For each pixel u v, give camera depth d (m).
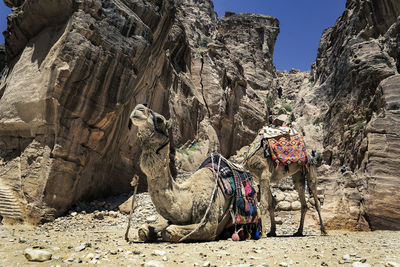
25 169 8.44
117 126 10.42
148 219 8.81
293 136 7.29
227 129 20.14
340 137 14.58
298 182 7.62
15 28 10.37
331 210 10.04
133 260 3.36
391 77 11.45
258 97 24.88
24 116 8.82
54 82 8.30
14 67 10.24
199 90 19.45
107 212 9.32
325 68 20.83
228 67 22.09
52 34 9.51
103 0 9.50
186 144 16.55
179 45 18.33
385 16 15.38
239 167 6.39
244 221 5.75
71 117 8.75
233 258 3.62
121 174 11.48
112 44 9.45
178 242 4.88
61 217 8.48
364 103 13.67
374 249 4.05
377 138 10.17
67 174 8.67
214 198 5.38
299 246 4.50
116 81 9.74
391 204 9.04
